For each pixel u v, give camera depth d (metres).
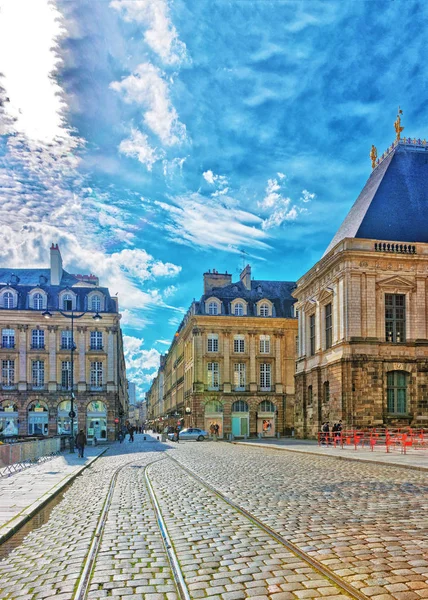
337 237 42.31
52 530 8.94
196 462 21.67
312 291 42.09
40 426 54.00
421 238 37.47
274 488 12.79
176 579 5.89
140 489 13.60
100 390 55.16
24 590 5.76
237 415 58.00
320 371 39.09
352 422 33.44
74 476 17.45
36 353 54.59
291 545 7.08
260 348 59.78
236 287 62.94
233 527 8.39
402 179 40.19
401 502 10.35
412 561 6.25
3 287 55.25
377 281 35.22
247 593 5.38
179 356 78.81
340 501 10.59
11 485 14.73
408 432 32.72
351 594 5.25
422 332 35.19
